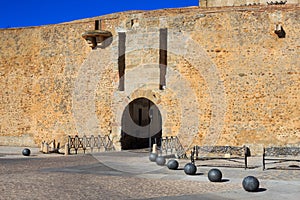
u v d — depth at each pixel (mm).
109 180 13031
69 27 26953
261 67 21344
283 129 20844
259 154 20984
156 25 23875
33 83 28078
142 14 24438
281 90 21016
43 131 27500
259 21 21516
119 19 25188
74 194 10562
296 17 21047
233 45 21828
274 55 21219
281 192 11258
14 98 28688
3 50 29281
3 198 9906
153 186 12000
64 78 26953
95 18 28812
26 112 28219
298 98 20766
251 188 11242
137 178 13531
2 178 13133
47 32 27766
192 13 22766
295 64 20922
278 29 20906
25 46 28578
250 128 21281
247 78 21516
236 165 17234
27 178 13188
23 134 28234
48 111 27375
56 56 27312
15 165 16875
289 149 19375
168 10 23656
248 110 21391
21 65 28609
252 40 21547
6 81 29062
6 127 28859
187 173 14344
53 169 15602
